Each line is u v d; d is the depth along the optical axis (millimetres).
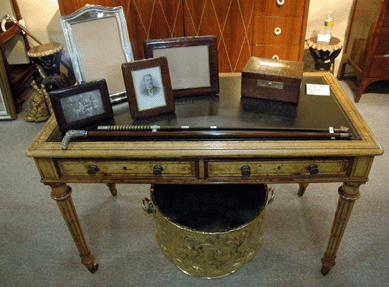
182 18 2922
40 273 1835
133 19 2902
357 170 1399
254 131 1427
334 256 1685
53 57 3074
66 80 3199
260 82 1641
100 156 1368
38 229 2109
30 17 3494
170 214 1683
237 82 1886
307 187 2355
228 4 2834
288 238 1977
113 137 1434
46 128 1535
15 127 3148
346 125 1466
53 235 2066
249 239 1655
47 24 3539
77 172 1463
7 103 3176
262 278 1760
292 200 2248
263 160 1387
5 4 3396
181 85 1724
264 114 1565
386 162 2514
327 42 3125
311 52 3246
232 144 1358
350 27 3432
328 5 3414
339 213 1551
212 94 1763
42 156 1384
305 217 2115
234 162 1396
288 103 1645
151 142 1388
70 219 1620
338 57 3707
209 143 1367
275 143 1354
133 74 1487
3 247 1990
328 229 2027
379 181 2348
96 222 2137
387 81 3604
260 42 3002
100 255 1922
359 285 1707
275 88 1627
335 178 1431
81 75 1615
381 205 2162
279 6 2811
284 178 1443
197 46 1646
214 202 1744
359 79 3174
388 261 1817
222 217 1664
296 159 1382
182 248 1647
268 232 2018
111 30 1651
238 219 1652
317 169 1389
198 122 1524
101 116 1555
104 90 1532
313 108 1598
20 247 1988
